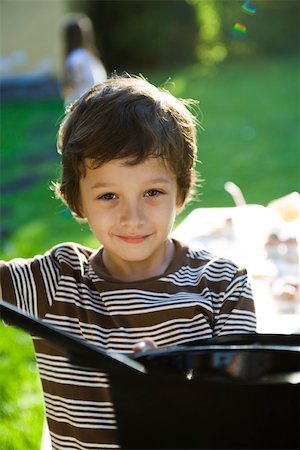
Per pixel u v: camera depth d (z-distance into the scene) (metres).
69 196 1.68
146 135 1.56
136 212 1.56
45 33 12.73
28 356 3.46
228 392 1.12
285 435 1.14
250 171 7.40
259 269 2.50
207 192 6.63
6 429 2.80
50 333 1.14
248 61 14.53
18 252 5.05
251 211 2.96
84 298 1.64
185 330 1.61
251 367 1.35
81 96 1.72
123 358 1.16
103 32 14.73
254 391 1.11
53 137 9.47
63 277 1.65
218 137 8.96
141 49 14.74
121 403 1.18
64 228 5.71
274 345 1.39
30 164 8.17
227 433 1.14
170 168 1.60
